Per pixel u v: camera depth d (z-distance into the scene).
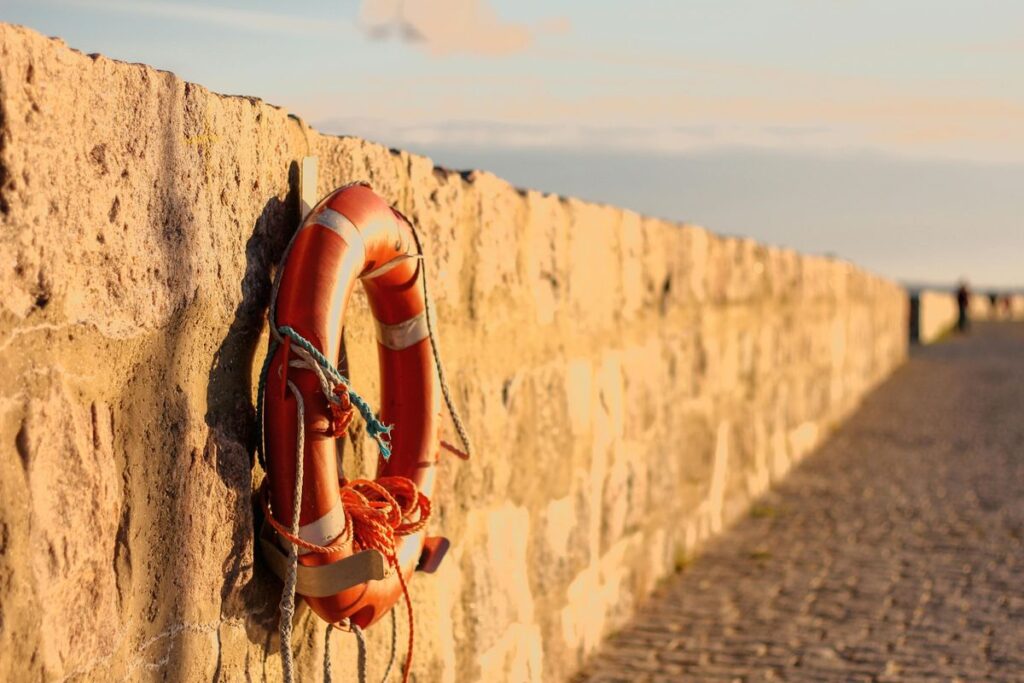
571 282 4.75
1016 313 55.50
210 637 2.37
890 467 10.17
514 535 4.15
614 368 5.36
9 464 1.80
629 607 5.51
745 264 8.20
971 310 48.97
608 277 5.26
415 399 3.00
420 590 3.38
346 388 2.49
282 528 2.48
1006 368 22.25
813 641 5.09
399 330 2.98
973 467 10.15
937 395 16.80
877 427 13.10
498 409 3.99
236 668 2.47
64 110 1.91
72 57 1.93
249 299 2.49
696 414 6.87
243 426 2.48
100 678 2.02
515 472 4.15
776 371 9.45
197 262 2.29
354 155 2.96
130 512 2.11
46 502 1.88
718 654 4.92
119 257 2.05
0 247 1.77
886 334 20.64
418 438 2.99
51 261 1.88
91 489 1.99
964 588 5.98
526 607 4.26
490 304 3.89
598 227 5.10
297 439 2.46
